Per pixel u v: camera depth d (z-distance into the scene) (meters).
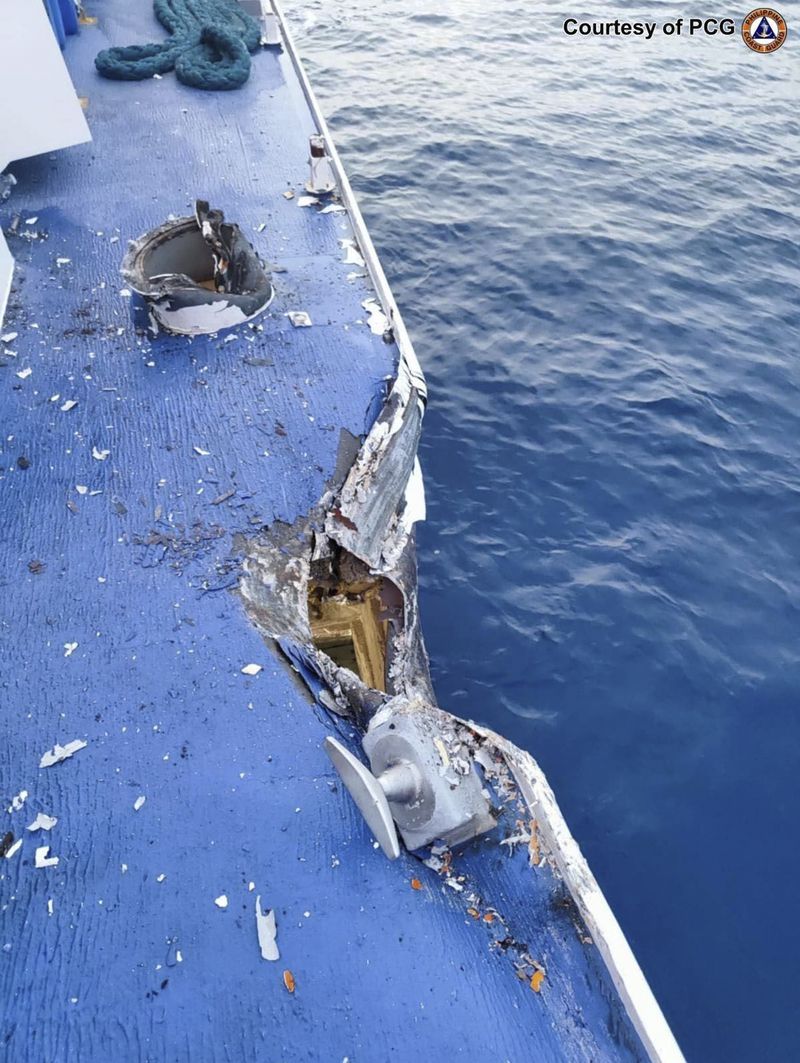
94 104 12.38
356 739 5.66
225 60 13.32
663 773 7.66
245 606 6.34
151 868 4.93
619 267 13.91
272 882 4.89
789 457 10.85
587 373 11.90
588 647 8.63
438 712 5.59
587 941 4.81
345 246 9.73
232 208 10.27
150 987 4.46
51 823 5.13
